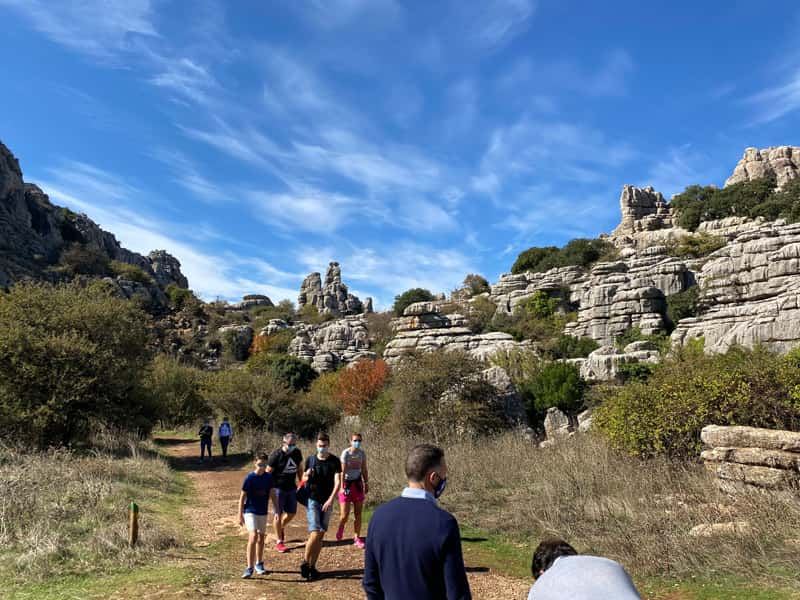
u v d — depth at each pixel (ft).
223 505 41.96
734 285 146.72
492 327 203.72
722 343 100.68
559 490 36.40
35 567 22.77
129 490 39.63
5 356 58.29
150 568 24.17
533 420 91.76
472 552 27.89
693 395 40.81
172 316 329.52
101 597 20.44
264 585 22.84
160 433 107.14
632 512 29.60
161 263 458.09
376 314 262.06
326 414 98.22
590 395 85.35
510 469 46.24
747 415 37.93
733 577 21.09
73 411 61.82
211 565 25.39
